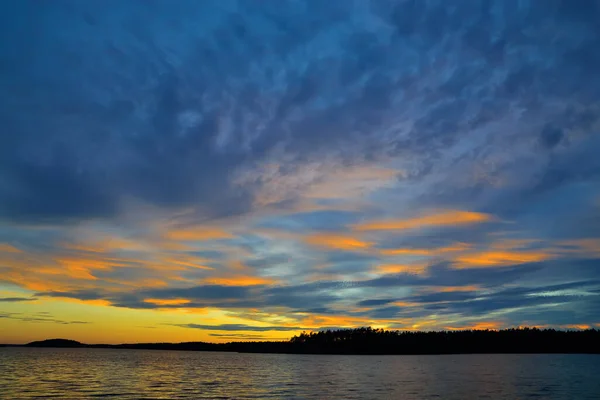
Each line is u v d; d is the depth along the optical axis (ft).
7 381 284.41
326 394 236.43
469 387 273.95
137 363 582.35
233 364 592.19
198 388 265.54
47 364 497.05
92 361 613.52
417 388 268.21
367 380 325.01
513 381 316.81
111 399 213.25
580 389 263.90
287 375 378.12
